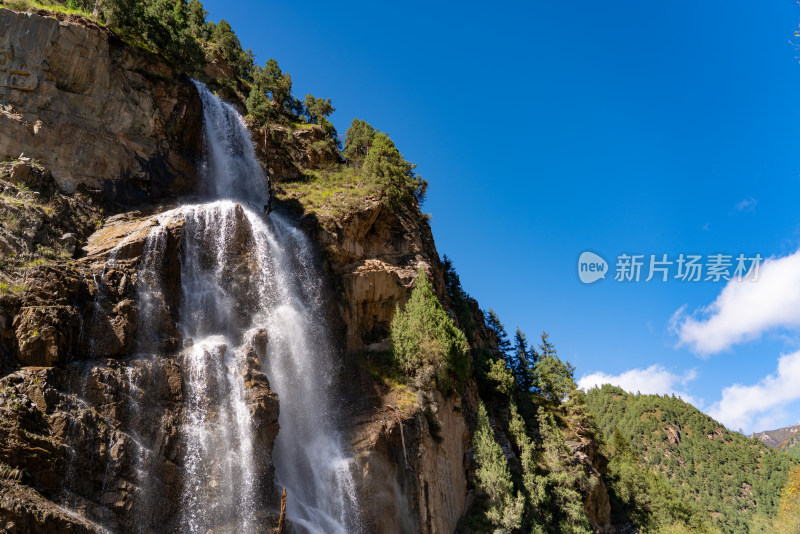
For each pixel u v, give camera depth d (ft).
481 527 131.44
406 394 131.75
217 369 96.22
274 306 126.00
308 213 156.76
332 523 105.19
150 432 83.20
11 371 74.18
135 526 75.66
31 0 126.72
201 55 157.28
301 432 116.88
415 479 120.26
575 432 218.18
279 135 204.44
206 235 121.29
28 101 114.11
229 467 88.38
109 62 128.57
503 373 185.26
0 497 61.52
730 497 603.26
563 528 157.58
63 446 71.20
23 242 89.20
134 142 130.62
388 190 178.19
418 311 146.30
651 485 295.89
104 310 88.69
